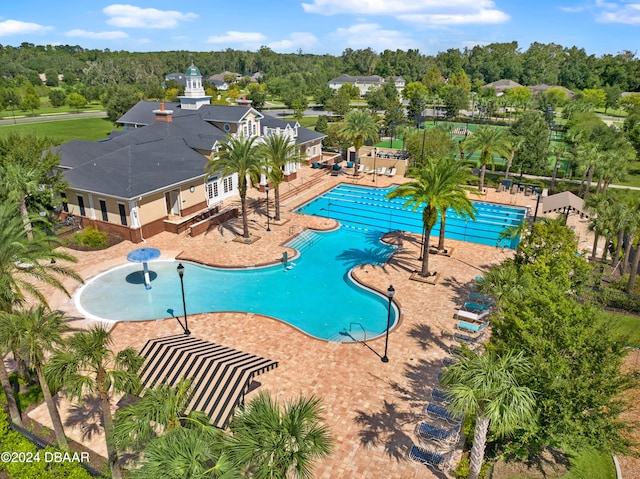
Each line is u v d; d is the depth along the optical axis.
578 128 69.12
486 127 52.19
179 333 23.45
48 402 15.34
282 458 11.23
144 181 35.59
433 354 21.92
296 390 19.16
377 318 26.03
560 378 13.50
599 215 30.42
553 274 21.09
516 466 15.82
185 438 11.45
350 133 55.34
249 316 25.25
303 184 52.56
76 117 115.88
